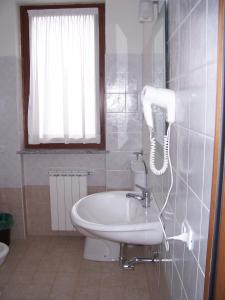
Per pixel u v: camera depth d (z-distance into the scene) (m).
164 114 1.24
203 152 0.72
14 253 2.63
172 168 1.15
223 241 0.59
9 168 2.77
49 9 2.58
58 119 2.74
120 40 2.55
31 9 2.62
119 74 2.60
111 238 1.34
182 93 0.95
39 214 2.91
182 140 0.96
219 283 0.61
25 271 2.36
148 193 1.63
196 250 0.80
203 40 0.71
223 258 0.59
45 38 2.60
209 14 0.66
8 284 2.19
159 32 1.42
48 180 2.86
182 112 0.95
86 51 2.62
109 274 2.32
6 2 2.55
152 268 1.91
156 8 1.58
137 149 2.68
